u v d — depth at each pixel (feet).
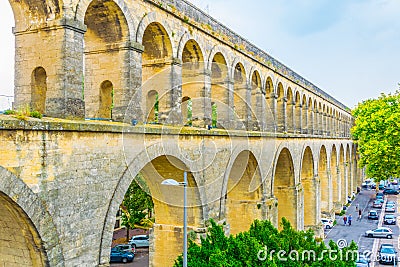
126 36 68.64
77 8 58.70
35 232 48.83
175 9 81.92
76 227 53.88
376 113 191.31
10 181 45.11
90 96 71.87
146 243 178.91
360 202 281.54
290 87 161.27
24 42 59.77
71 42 57.82
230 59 107.34
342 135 290.35
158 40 80.43
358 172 355.56
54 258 50.67
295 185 152.35
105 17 67.72
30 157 47.52
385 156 180.86
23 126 45.98
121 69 68.85
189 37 87.45
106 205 58.90
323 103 224.94
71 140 53.01
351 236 183.52
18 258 51.96
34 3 58.23
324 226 200.23
